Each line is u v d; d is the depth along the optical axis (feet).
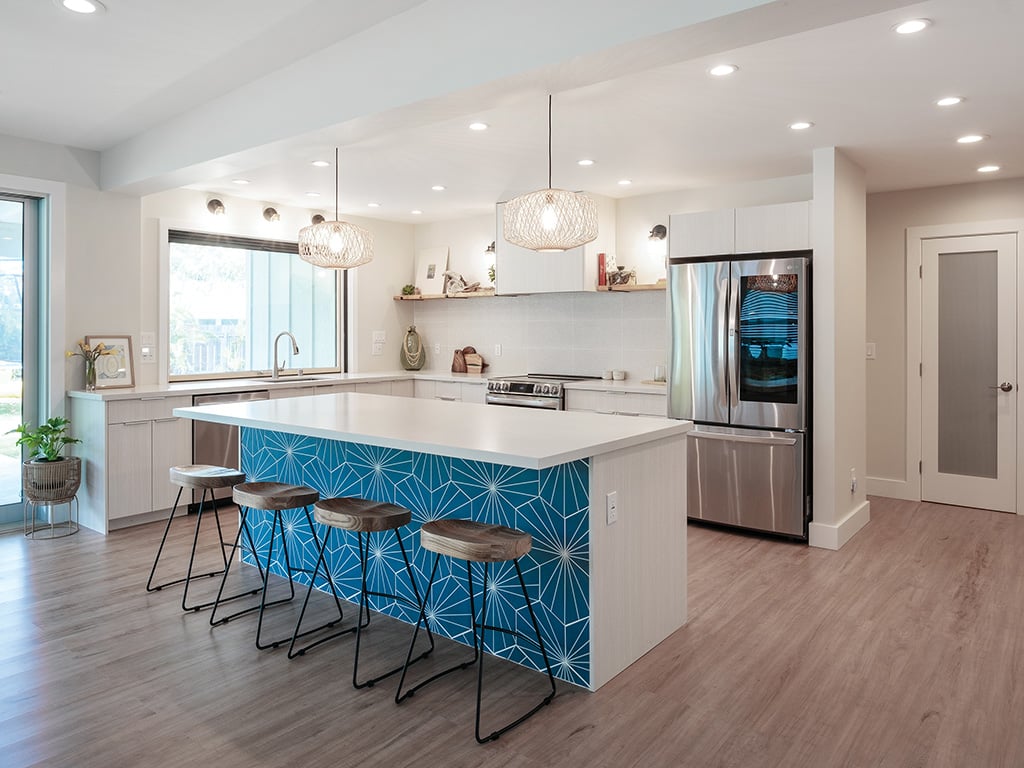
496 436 9.06
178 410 12.34
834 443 14.51
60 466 14.79
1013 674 8.89
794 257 15.10
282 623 10.56
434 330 24.48
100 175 16.16
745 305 15.23
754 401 15.20
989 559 13.58
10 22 9.57
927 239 17.98
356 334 23.13
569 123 12.71
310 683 8.67
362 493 11.43
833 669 9.05
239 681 8.70
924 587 12.05
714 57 9.62
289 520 12.64
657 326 19.31
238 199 19.88
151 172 14.57
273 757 7.11
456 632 10.08
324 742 7.38
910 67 10.03
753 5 6.82
